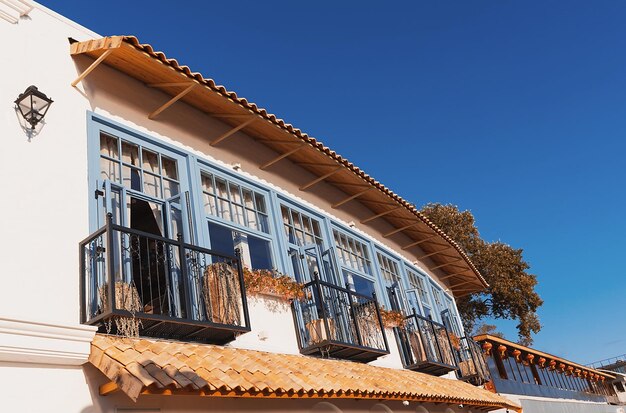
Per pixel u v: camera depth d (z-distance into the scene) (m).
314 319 8.38
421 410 10.15
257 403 6.55
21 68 6.17
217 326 6.16
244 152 9.06
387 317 10.42
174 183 7.59
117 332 5.60
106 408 5.13
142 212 7.25
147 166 7.31
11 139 5.73
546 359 22.28
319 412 7.51
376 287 11.30
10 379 4.63
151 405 5.45
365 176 10.55
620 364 53.66
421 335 10.93
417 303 12.84
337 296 8.98
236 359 6.26
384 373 8.92
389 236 13.09
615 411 30.38
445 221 26.09
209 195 8.03
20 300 5.17
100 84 7.07
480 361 14.05
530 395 19.36
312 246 9.48
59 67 6.62
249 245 8.30
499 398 12.48
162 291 7.06
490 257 25.38
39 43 6.52
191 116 8.30
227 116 8.50
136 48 6.68
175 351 5.67
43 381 4.82
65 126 6.36
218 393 5.29
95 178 6.44
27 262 5.36
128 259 6.10
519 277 25.38
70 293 5.59
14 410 4.57
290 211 9.66
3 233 5.27
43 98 5.97
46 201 5.77
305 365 7.21
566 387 25.06
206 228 7.57
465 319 26.27
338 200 11.25
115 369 4.84
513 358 19.70
